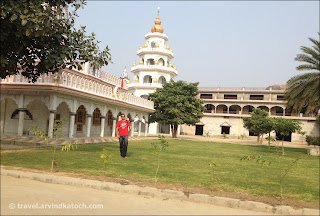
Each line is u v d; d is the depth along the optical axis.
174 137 34.69
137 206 4.77
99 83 21.25
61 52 8.59
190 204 5.05
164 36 42.97
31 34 7.27
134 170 7.79
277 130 16.50
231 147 20.83
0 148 8.44
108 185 5.80
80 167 7.91
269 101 47.91
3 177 6.50
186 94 33.62
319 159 14.77
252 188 6.24
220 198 5.12
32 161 8.56
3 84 15.88
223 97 51.59
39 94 16.38
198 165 9.52
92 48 9.27
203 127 51.56
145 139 24.92
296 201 5.25
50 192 5.36
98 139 19.55
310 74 18.67
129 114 27.98
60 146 13.36
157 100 32.84
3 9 6.46
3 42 7.85
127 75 45.44
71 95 17.47
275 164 11.12
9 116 19.42
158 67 41.91
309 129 46.31
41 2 7.34
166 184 6.11
